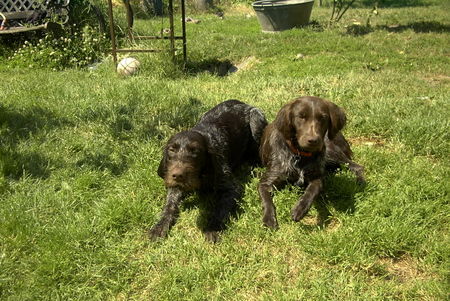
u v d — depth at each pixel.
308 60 3.37
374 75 2.89
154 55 3.25
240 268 1.16
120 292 1.11
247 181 1.60
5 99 2.34
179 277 1.13
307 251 1.21
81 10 4.14
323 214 1.38
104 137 1.92
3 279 1.09
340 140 1.63
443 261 1.16
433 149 1.75
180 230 1.34
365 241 1.22
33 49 3.60
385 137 1.93
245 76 3.03
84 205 1.44
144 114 2.16
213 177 1.39
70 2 4.04
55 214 1.40
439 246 1.18
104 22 4.17
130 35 3.85
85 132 2.00
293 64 3.27
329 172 1.62
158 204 1.45
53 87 2.60
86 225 1.30
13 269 1.14
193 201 1.48
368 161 1.65
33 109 2.17
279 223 1.33
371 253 1.21
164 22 5.65
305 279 1.12
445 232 1.28
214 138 1.55
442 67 3.15
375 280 1.12
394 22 5.20
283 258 1.20
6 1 3.96
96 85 2.65
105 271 1.16
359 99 2.39
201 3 7.15
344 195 1.44
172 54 3.24
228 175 1.46
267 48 3.75
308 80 2.71
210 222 1.33
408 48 3.73
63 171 1.63
